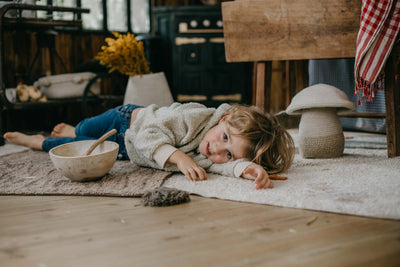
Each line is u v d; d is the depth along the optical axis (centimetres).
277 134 126
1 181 120
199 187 109
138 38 355
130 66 255
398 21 138
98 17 360
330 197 96
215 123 130
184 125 130
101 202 100
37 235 77
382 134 226
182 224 82
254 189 105
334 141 149
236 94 366
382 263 63
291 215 87
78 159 113
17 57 296
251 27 175
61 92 272
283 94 298
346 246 69
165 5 405
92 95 285
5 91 236
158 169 134
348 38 158
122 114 155
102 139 125
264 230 78
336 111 154
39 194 108
